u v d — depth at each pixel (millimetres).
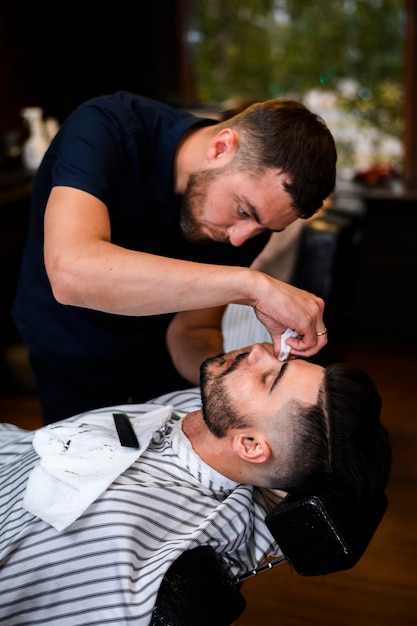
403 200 3764
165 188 1625
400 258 3869
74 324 1820
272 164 1399
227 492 1445
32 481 1385
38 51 4066
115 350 1868
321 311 1345
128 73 4016
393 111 4004
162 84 4047
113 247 1339
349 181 3992
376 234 3869
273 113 1416
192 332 1889
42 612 1334
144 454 1467
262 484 1405
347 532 1232
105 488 1344
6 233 3469
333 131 4109
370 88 3996
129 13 3920
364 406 1326
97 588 1296
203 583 1239
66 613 1320
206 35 4082
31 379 3373
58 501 1345
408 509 2633
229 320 2242
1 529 1415
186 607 1217
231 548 1376
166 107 1722
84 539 1315
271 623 2111
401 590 2246
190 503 1398
